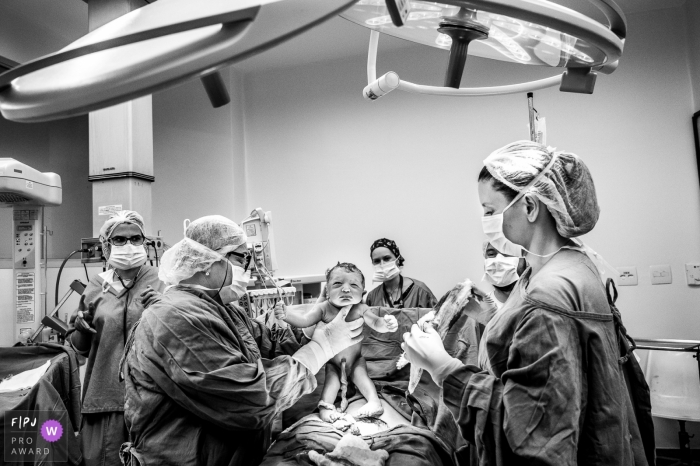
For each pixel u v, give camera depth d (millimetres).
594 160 3195
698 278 2982
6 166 2072
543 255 964
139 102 2705
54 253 3537
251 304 1782
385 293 2805
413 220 3531
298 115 3818
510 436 806
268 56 3691
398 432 1271
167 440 1179
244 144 3908
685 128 3076
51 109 385
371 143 3648
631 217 3117
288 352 1637
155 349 1170
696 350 2492
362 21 767
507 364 875
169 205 3842
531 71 3357
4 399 1723
